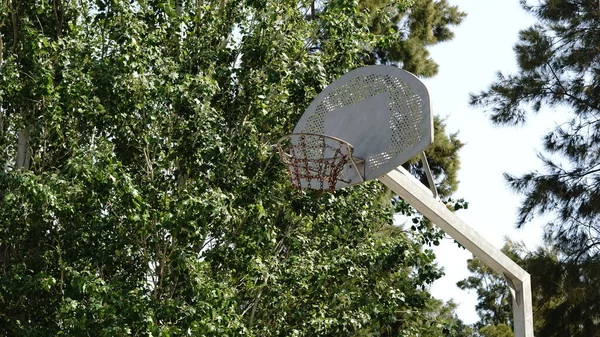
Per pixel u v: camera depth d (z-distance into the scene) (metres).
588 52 34.00
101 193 18.95
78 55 21.12
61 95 20.11
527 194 33.12
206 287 19.12
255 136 21.41
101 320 18.64
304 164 14.10
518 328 15.47
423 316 23.17
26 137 22.03
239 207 20.81
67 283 20.59
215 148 20.05
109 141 20.61
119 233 19.83
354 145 13.78
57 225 20.72
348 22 22.05
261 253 21.50
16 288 19.48
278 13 22.19
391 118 13.52
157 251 19.97
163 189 20.72
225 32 22.45
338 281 22.69
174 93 20.06
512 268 15.36
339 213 22.52
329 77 22.03
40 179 19.94
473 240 14.88
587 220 32.72
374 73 13.80
